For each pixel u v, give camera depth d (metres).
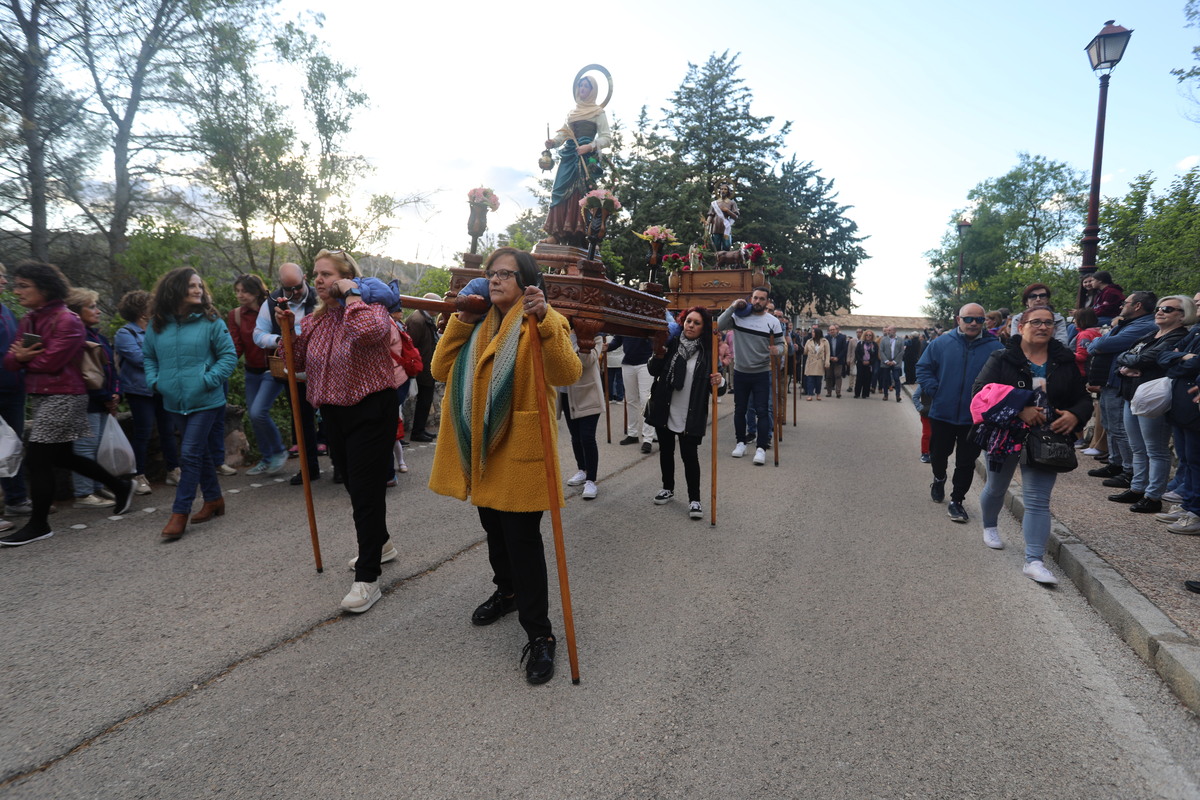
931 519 5.48
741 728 2.51
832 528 5.17
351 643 3.12
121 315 5.51
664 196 28.70
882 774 2.25
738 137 29.83
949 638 3.29
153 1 11.91
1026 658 3.10
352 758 2.30
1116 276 13.12
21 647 3.02
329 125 12.96
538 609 2.88
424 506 5.47
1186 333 5.12
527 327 2.88
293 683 2.77
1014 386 4.12
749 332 7.68
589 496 5.82
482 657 3.02
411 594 3.70
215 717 2.53
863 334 17.38
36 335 4.31
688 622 3.43
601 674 2.89
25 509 4.96
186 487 4.53
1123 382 5.63
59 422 4.37
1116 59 9.55
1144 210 12.95
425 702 2.65
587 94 4.83
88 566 4.00
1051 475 4.07
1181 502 5.05
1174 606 3.39
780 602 3.71
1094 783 2.23
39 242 11.09
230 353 4.70
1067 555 4.30
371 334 3.36
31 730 2.42
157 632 3.19
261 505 5.35
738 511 5.61
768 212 29.97
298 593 3.67
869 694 2.76
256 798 2.10
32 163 10.77
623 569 4.18
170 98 12.30
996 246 49.53
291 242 13.55
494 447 2.88
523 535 2.88
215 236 12.80
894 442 9.65
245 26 12.39
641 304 4.83
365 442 3.43
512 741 2.41
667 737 2.45
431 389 8.43
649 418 5.46
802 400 16.53
